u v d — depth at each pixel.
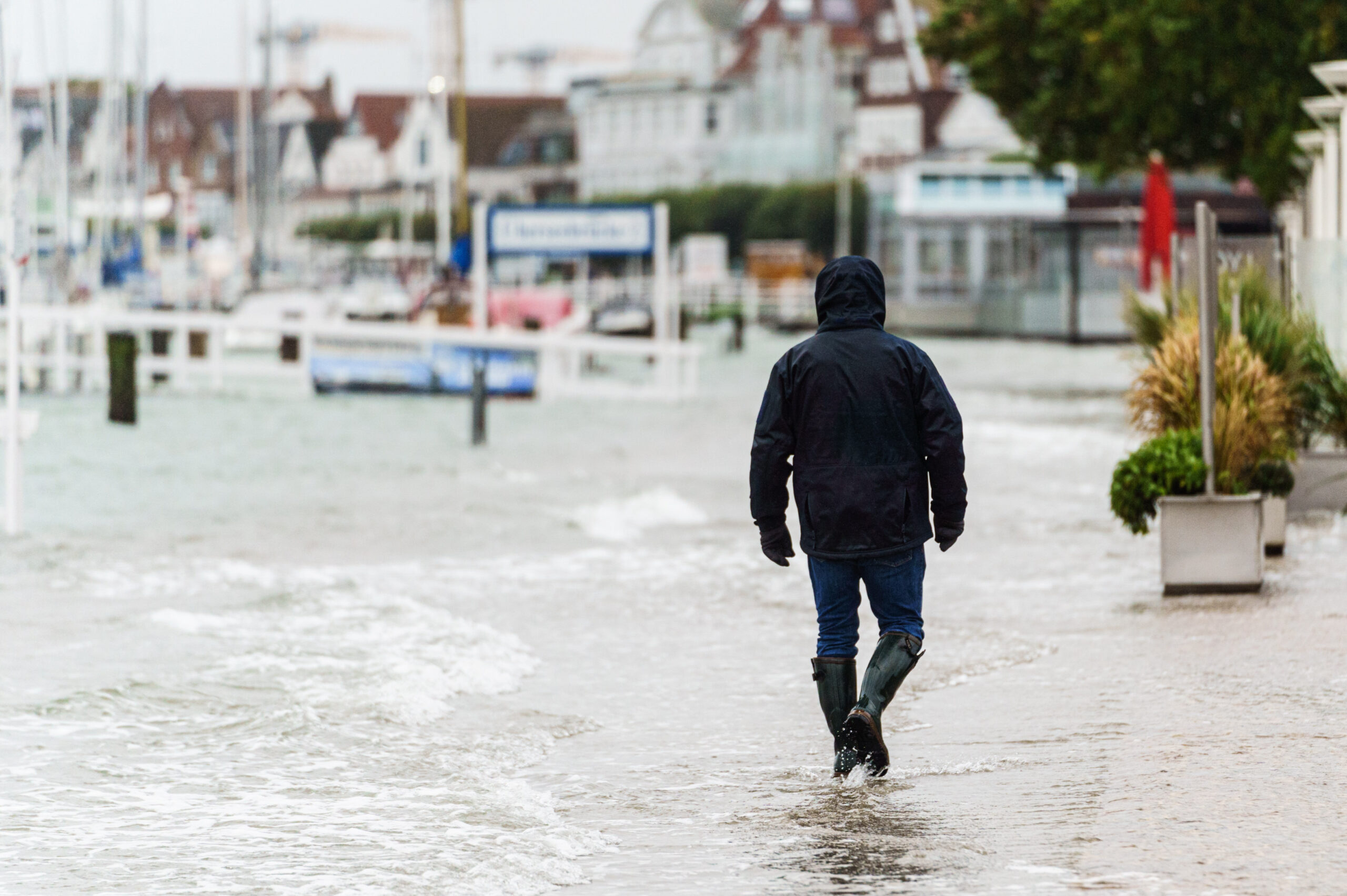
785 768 19.52
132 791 18.34
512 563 36.72
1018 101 93.62
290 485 52.47
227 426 74.25
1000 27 91.62
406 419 79.06
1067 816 17.03
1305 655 25.08
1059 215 171.12
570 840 16.47
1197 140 85.62
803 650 27.11
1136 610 29.77
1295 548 36.25
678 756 20.16
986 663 25.36
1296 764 18.77
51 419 75.06
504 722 21.89
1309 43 75.31
